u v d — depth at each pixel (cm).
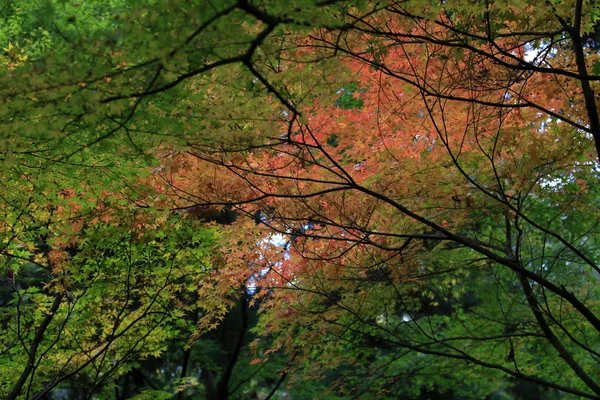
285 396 1466
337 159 566
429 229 691
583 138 584
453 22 498
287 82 396
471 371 1025
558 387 646
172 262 698
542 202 891
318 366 823
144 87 348
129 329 784
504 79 524
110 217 619
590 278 955
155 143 416
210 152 430
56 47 381
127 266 701
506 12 446
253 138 412
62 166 496
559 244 1017
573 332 959
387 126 562
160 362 1416
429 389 1271
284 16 318
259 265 644
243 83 384
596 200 788
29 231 664
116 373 862
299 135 534
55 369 807
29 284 984
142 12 314
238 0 305
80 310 758
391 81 542
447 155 576
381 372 1203
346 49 461
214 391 1476
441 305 1352
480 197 663
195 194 550
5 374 779
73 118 379
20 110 347
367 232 532
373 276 719
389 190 564
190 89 403
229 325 1362
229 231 630
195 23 310
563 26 476
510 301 974
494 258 547
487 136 588
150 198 551
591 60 573
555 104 603
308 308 731
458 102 549
